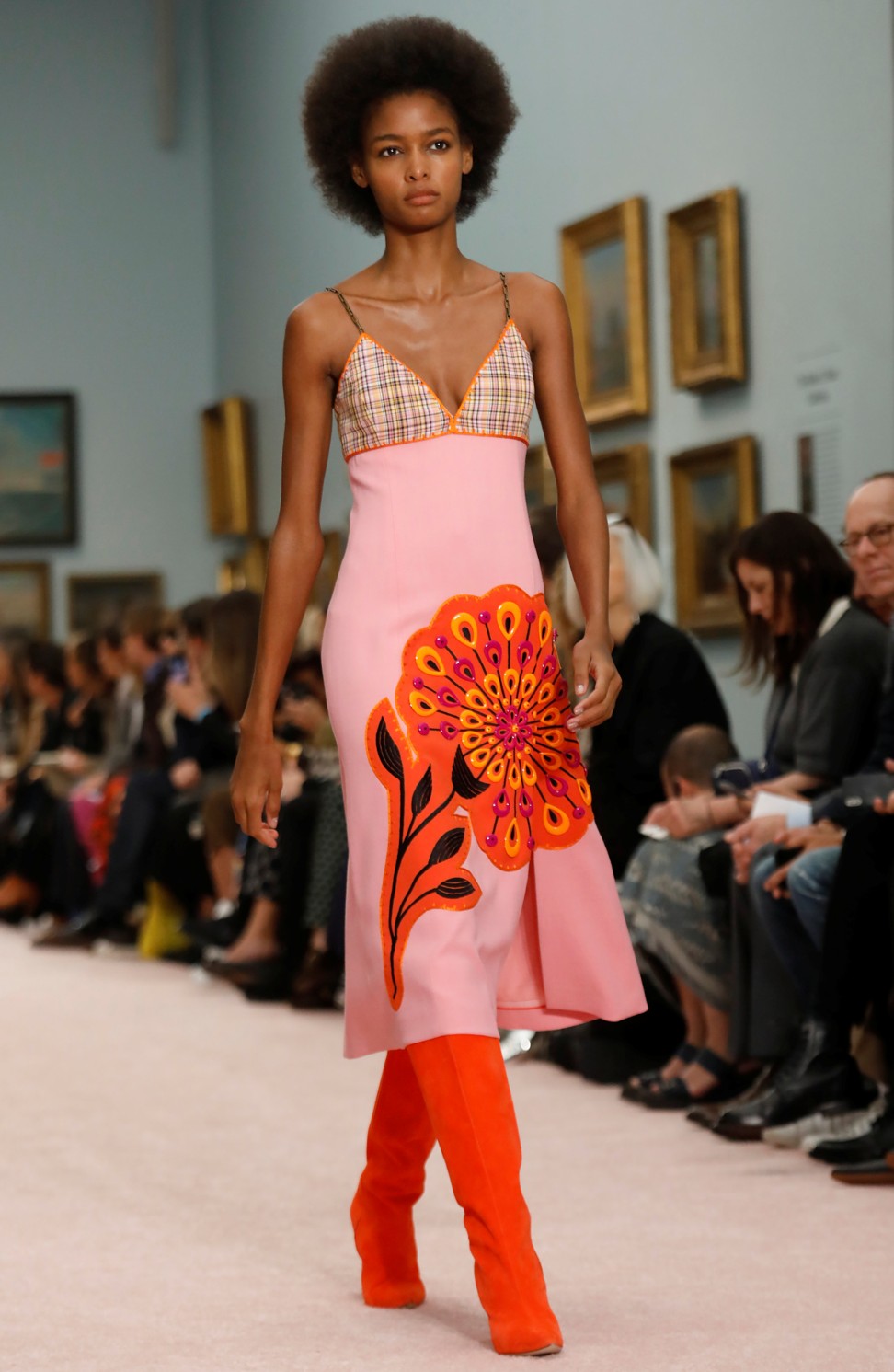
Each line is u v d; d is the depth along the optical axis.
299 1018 8.00
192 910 10.25
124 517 16.31
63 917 12.06
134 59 16.45
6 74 16.25
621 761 6.43
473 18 10.70
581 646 3.24
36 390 16.23
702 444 8.51
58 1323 3.43
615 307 9.10
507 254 10.33
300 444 3.29
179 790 10.55
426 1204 4.45
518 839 3.23
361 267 12.24
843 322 7.52
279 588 3.30
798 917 5.11
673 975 5.91
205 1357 3.17
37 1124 5.61
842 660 5.52
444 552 3.22
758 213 8.07
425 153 3.25
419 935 3.11
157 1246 4.06
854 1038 5.23
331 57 3.34
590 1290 3.58
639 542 6.52
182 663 10.95
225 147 15.74
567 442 3.36
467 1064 3.07
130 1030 7.67
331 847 8.10
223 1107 5.86
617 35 9.11
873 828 4.86
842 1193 4.46
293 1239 4.11
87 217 16.34
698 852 5.74
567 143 9.61
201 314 16.44
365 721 3.19
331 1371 3.06
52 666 12.98
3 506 16.11
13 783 12.63
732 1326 3.30
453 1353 3.15
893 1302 3.47
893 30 7.16
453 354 3.27
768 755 5.91
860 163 7.38
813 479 7.74
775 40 7.89
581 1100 5.94
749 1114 5.13
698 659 6.47
